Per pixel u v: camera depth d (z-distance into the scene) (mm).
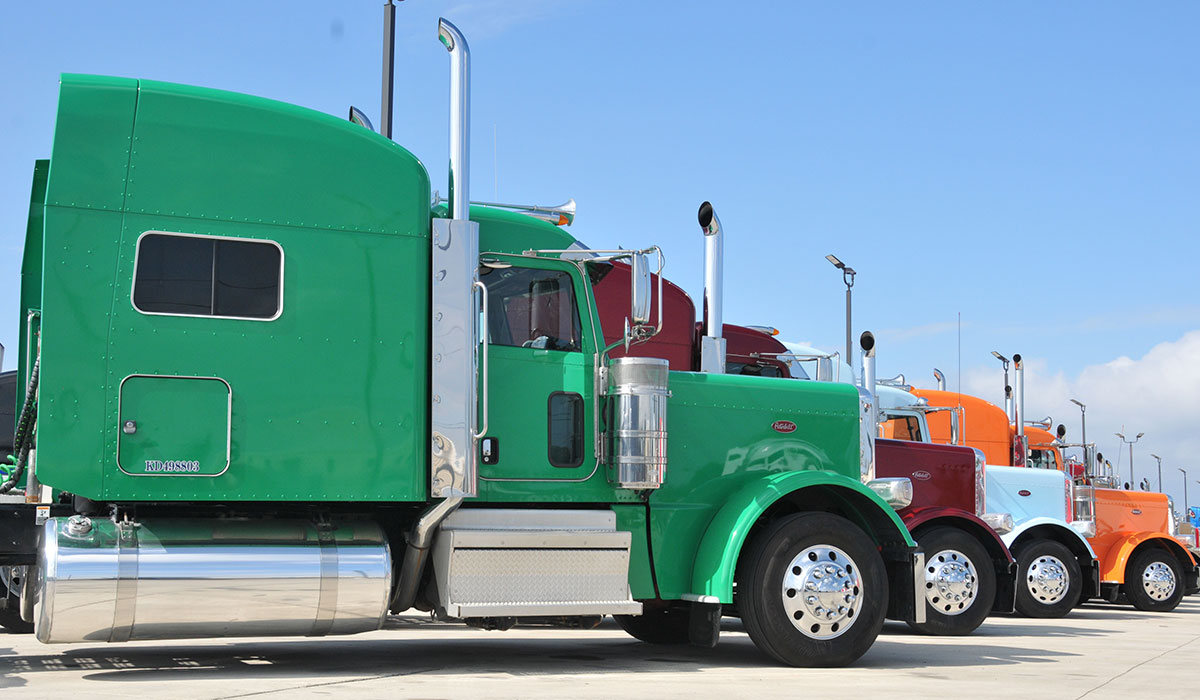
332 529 6578
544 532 6805
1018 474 13836
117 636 6070
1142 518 16047
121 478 6039
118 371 6082
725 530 7238
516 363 7047
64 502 6582
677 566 7367
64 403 5980
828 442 7984
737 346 12484
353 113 7855
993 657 8430
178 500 6145
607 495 7191
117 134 6203
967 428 16234
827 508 7961
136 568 6035
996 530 11977
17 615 8531
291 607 6293
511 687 6062
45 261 6000
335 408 6434
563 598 6809
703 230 8469
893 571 7766
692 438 7582
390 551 6699
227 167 6375
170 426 6152
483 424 6668
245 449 6262
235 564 6207
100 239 6113
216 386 6242
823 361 12633
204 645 8227
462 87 6840
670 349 11570
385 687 5977
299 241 6449
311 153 6531
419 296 6656
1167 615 15039
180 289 6238
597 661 7559
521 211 7695
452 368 6613
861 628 7289
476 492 6602
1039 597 13539
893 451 11633
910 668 7453
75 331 6027
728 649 8578
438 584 6707
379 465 6484
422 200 6734
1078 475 18062
